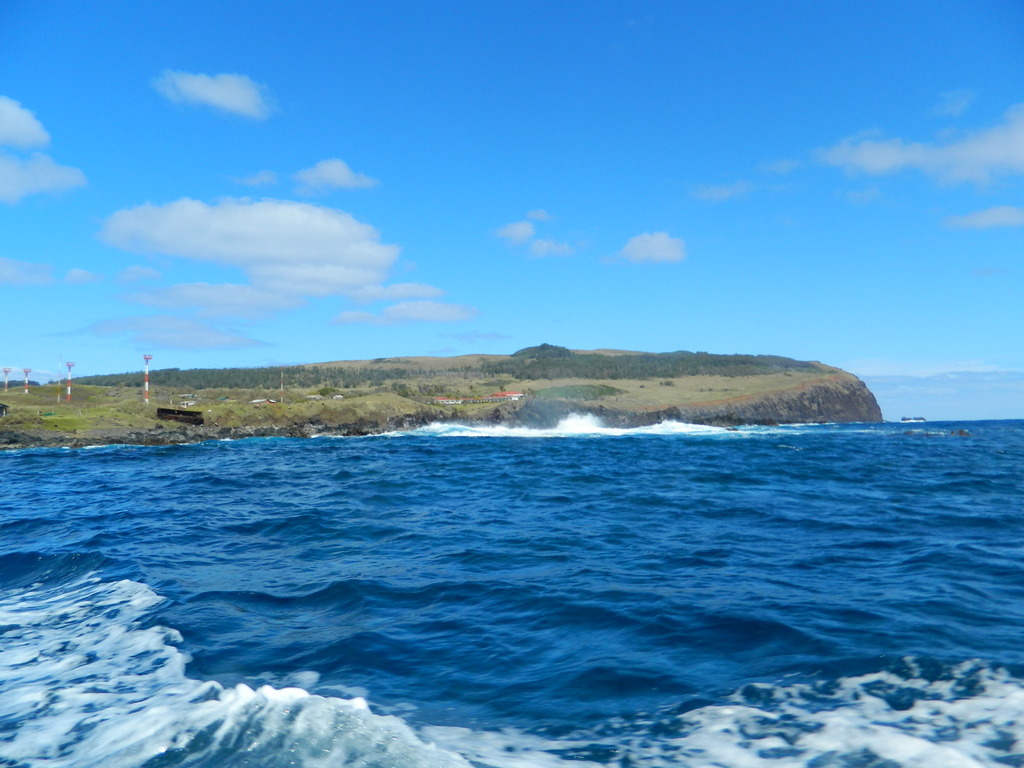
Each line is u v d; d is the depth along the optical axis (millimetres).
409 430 72500
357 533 14133
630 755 4840
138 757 4691
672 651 7008
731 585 9625
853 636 7242
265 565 11188
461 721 5418
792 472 28047
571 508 17719
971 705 5488
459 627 7855
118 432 56281
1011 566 10680
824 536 13547
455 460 35375
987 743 4863
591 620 8062
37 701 5750
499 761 4707
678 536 13648
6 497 21969
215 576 10383
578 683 6203
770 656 6781
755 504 18188
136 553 12102
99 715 5414
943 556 11445
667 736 5133
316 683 6184
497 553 12023
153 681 6160
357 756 4695
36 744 4945
